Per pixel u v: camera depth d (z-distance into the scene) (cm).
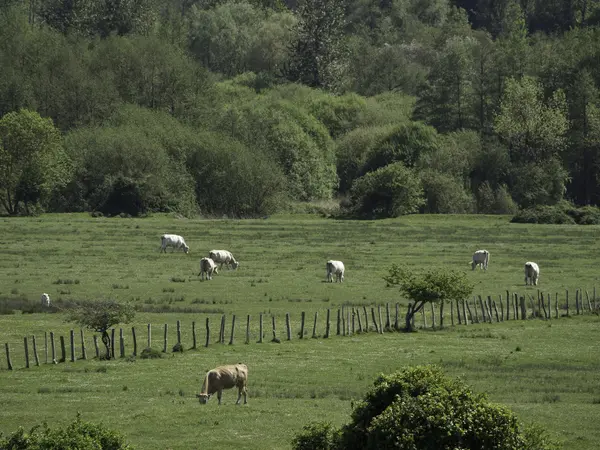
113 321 4406
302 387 3684
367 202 12306
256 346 4672
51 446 2189
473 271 7650
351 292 6550
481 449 2094
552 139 14450
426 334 5125
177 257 8294
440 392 2166
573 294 6588
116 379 3850
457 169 14375
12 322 5288
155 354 4412
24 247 8656
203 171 13588
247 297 6275
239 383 3294
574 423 3044
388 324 5278
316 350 4562
